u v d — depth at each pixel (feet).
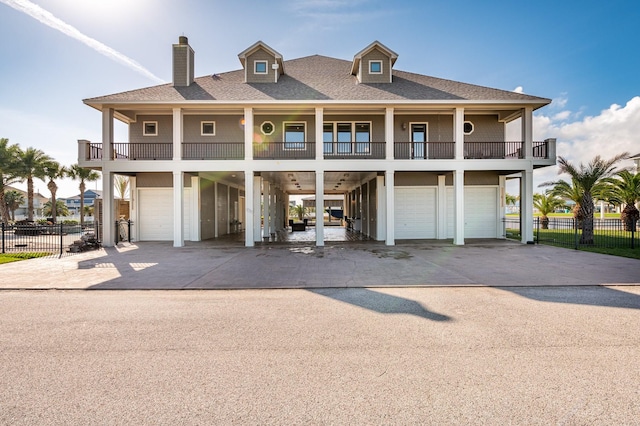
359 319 16.28
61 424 8.15
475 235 55.16
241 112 50.65
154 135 53.88
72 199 252.62
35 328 15.24
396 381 10.23
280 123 53.57
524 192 47.70
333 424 8.10
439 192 54.75
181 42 52.29
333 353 12.34
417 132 54.29
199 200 55.42
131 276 27.04
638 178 62.39
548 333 14.20
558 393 9.49
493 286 23.08
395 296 20.65
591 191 49.70
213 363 11.58
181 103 45.39
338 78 54.75
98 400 9.27
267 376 10.61
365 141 53.78
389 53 52.54
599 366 11.16
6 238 64.03
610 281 24.22
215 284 24.13
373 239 56.29
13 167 90.94
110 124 46.73
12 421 8.27
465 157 53.93
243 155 53.26
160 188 55.52
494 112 52.39
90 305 19.10
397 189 54.95
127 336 14.20
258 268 30.25
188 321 16.14
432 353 12.26
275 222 77.30
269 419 8.32
